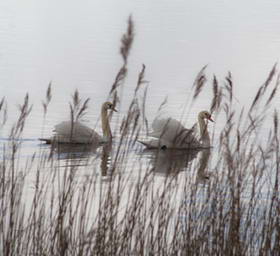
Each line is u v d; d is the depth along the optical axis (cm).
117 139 2112
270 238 989
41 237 991
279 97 2614
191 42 3966
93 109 2459
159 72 3111
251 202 1037
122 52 831
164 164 1842
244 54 3616
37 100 2516
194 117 2414
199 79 979
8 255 966
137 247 995
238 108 2386
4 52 3428
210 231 1023
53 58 3338
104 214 982
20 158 1783
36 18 4653
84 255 980
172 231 1107
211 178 1121
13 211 1009
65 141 2036
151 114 2367
